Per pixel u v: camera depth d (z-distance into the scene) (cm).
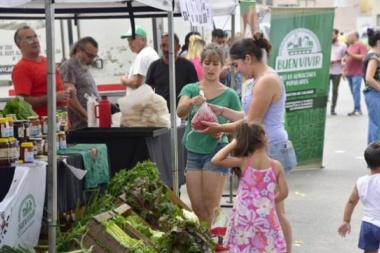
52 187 641
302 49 1399
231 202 1160
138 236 692
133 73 1295
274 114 763
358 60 2361
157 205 782
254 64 767
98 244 659
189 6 852
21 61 944
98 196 805
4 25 1338
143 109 970
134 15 1137
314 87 1430
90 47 1095
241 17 1252
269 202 716
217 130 820
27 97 934
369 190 739
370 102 1359
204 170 848
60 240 675
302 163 1456
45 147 753
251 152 721
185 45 1469
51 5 625
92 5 1122
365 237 745
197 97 833
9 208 645
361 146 1744
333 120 2266
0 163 684
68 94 947
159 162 944
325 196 1217
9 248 629
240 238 718
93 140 912
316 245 942
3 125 688
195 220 756
